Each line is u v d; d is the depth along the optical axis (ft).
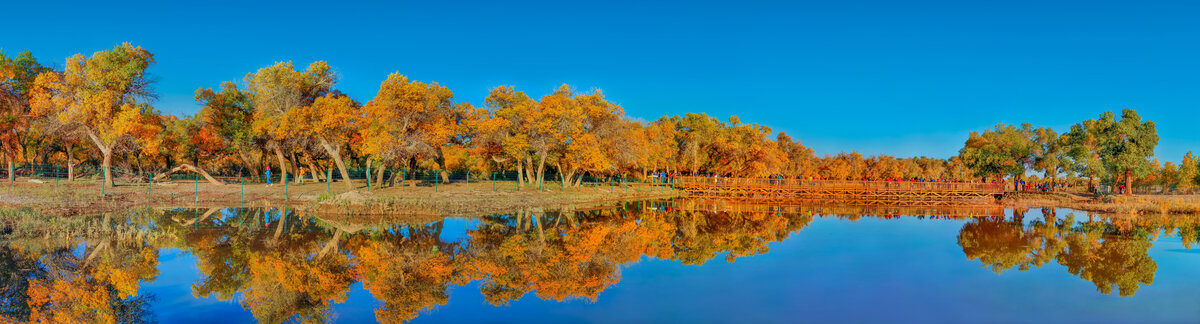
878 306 41.63
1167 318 39.37
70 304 38.93
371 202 95.30
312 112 119.65
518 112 144.77
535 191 147.74
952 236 83.61
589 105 148.46
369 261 56.85
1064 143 194.59
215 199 109.81
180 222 79.66
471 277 50.85
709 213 123.75
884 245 72.59
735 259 60.75
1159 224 105.19
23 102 129.08
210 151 165.89
